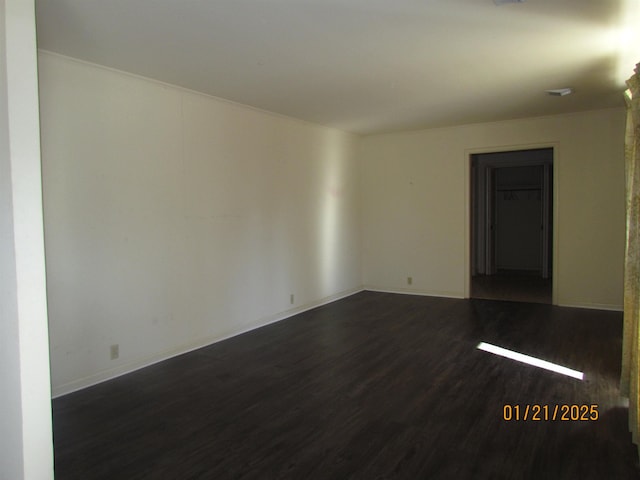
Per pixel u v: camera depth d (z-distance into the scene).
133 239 3.57
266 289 4.98
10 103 1.83
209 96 4.22
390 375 3.44
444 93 4.28
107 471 2.21
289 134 5.31
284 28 2.72
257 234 4.84
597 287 5.46
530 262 8.73
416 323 4.96
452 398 3.00
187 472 2.19
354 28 2.74
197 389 3.21
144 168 3.65
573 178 5.47
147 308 3.70
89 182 3.26
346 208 6.46
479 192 8.27
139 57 3.18
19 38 1.85
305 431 2.58
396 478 2.11
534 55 3.25
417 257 6.52
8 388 1.93
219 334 4.38
